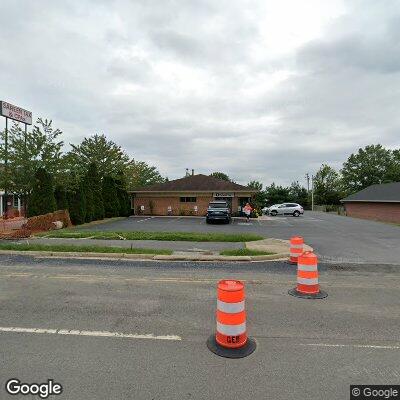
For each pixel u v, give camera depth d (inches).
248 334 187.8
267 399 125.8
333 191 2977.4
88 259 425.4
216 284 301.0
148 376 141.4
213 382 137.1
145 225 973.2
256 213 1406.3
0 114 1030.4
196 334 186.9
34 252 454.0
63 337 181.0
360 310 231.5
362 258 445.7
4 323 201.0
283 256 442.6
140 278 322.7
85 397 125.8
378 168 2842.0
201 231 799.1
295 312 225.6
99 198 1161.4
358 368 150.3
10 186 810.2
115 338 180.4
